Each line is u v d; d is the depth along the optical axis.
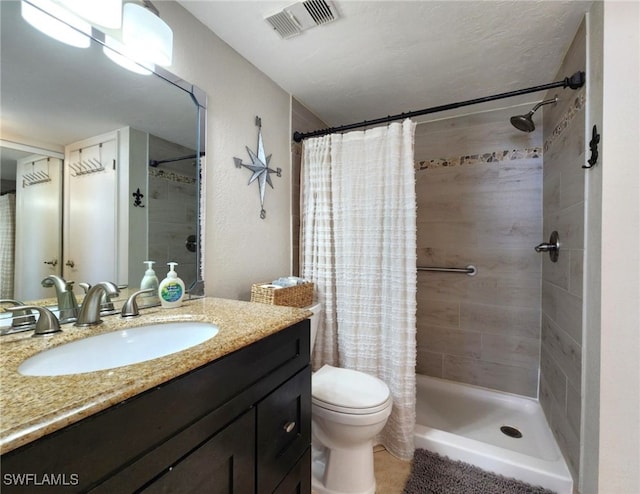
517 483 1.36
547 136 1.85
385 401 1.30
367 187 1.67
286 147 1.89
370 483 1.32
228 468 0.72
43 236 0.90
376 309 1.65
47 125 0.90
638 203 1.04
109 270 1.05
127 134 1.08
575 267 1.34
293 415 0.98
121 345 0.85
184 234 1.26
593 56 1.18
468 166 2.17
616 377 1.07
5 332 0.77
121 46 1.03
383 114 2.20
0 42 0.80
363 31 1.35
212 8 1.22
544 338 1.88
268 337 0.86
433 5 1.20
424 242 2.31
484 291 2.13
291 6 1.21
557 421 1.56
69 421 0.44
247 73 1.57
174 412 0.59
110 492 0.48
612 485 1.08
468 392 2.12
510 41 1.41
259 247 1.65
